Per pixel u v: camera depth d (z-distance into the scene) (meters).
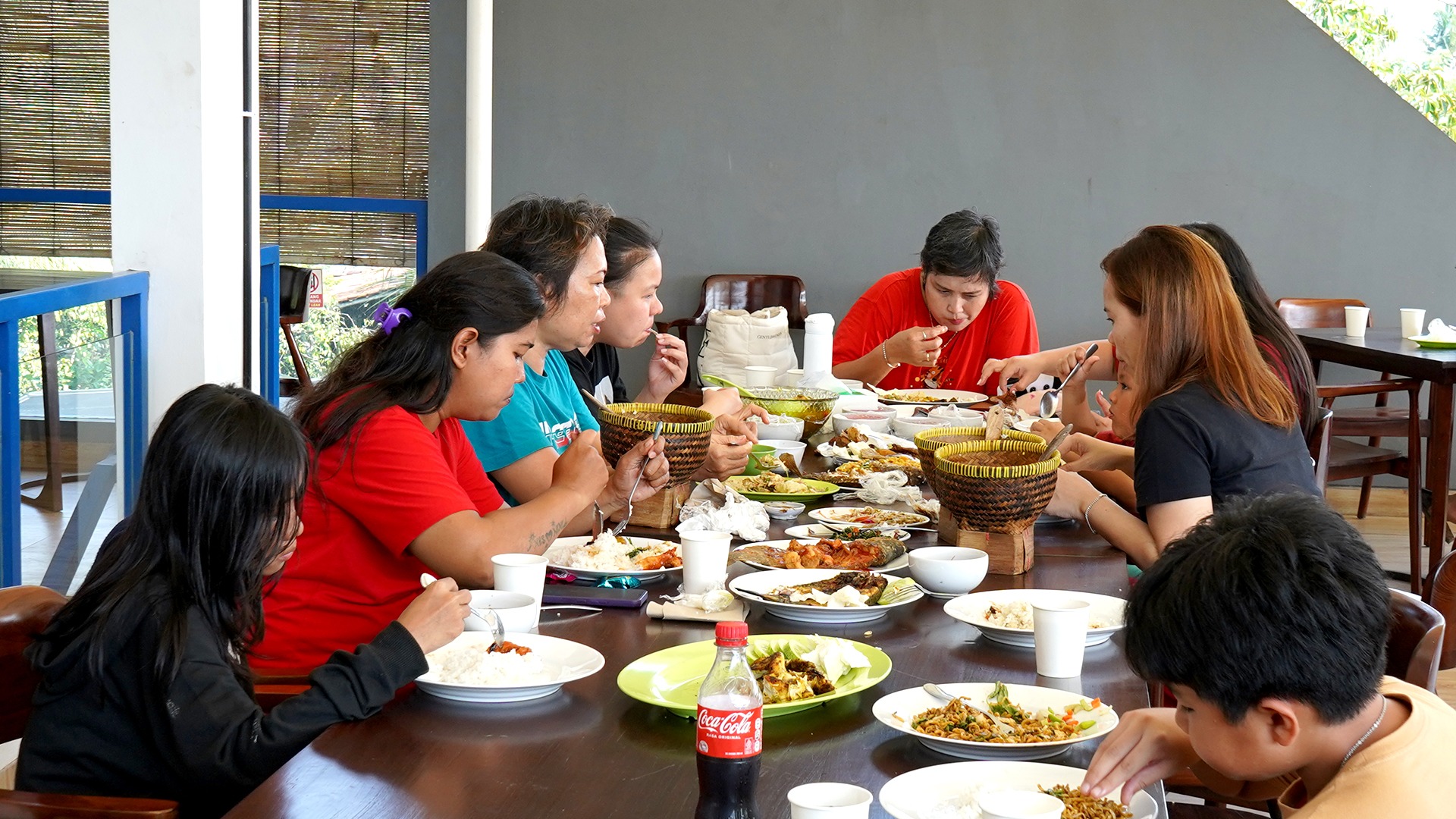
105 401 3.02
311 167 5.82
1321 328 5.25
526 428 2.12
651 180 5.87
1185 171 5.68
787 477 2.42
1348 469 4.09
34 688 1.43
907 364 3.71
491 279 1.72
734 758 1.02
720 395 2.50
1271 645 0.90
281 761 1.21
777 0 5.71
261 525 1.32
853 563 1.76
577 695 1.30
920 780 1.07
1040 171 5.74
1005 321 3.94
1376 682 0.93
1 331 2.47
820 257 5.88
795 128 5.80
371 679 1.24
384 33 5.70
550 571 1.74
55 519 2.74
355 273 5.91
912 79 5.73
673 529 2.02
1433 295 5.64
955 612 1.54
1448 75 5.61
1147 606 0.97
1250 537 0.94
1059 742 1.14
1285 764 0.97
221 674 1.27
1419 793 0.92
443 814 1.02
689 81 5.79
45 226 5.70
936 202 5.80
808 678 1.29
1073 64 5.66
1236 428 1.82
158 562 1.30
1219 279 1.88
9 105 5.62
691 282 5.94
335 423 1.66
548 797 1.05
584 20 5.77
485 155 5.87
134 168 3.22
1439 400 3.94
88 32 5.54
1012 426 2.71
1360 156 5.59
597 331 2.54
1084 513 1.95
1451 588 1.70
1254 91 5.60
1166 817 1.09
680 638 1.50
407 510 1.62
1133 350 1.95
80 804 1.17
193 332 3.28
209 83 3.25
